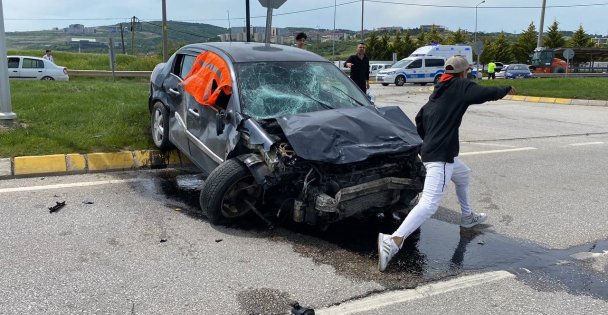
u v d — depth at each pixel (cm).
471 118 1419
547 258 475
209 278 416
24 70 2448
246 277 419
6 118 815
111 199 601
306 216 486
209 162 579
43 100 1004
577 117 1462
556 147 983
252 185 521
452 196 658
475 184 714
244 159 497
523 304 389
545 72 4869
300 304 380
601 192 686
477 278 431
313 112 536
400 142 490
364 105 593
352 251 479
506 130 1195
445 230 541
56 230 502
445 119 444
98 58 3875
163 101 725
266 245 485
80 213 550
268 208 551
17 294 380
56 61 3688
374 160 497
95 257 446
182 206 587
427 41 6838
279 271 432
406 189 496
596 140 1071
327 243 495
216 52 630
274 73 595
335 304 382
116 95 1148
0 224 512
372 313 371
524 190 690
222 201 508
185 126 643
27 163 679
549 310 381
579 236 530
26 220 524
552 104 1881
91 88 1318
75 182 662
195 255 457
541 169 804
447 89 447
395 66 3359
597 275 441
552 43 6631
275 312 368
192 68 652
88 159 713
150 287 397
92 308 365
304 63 630
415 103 1891
